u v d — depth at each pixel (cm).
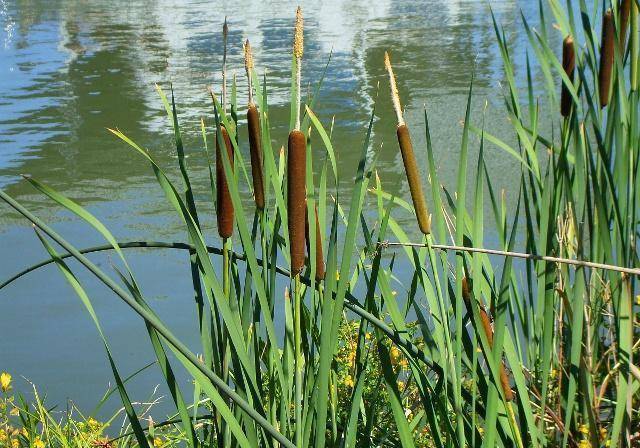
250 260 217
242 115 1195
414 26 1825
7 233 852
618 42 308
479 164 236
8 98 1377
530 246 335
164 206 896
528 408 246
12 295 734
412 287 256
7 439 370
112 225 855
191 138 1120
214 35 1814
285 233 241
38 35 1928
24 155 1070
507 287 230
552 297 261
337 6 2131
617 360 322
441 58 1493
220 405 215
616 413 269
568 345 335
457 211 235
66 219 877
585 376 286
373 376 363
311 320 246
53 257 209
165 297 714
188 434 231
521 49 1522
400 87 1304
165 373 226
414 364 248
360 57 1541
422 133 1076
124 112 1260
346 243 213
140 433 234
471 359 256
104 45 1777
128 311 704
